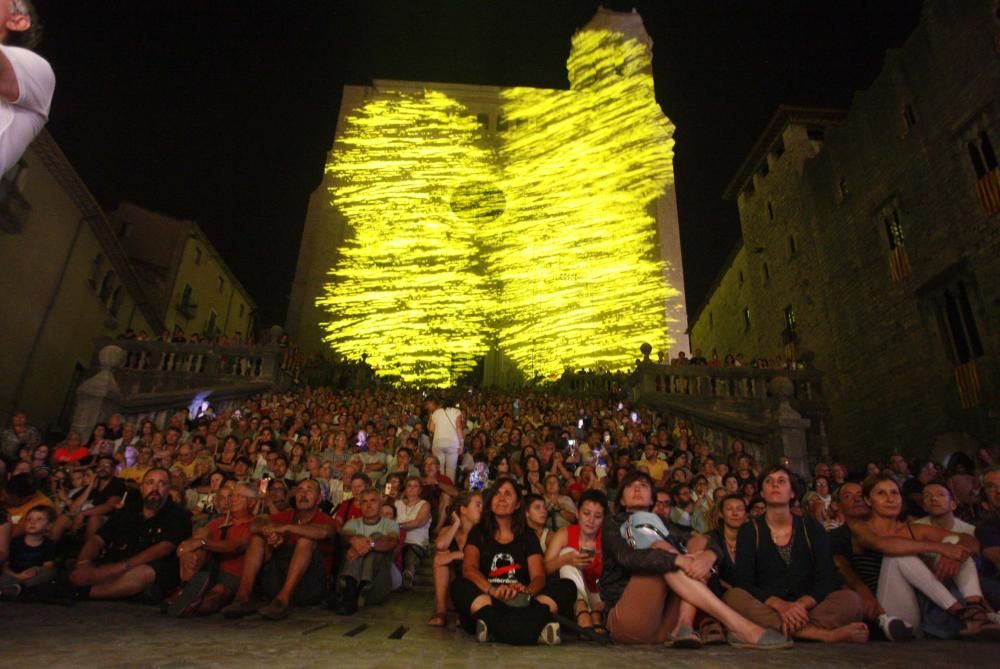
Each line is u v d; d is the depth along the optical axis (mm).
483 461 11781
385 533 6578
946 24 15672
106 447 10344
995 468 5516
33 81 1786
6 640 3047
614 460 11734
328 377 24844
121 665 2490
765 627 4086
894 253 17609
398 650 3502
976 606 4535
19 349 16641
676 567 4137
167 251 26828
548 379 28406
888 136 18000
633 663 3174
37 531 5773
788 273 23922
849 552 5164
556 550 5328
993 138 14188
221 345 18219
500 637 4207
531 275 31047
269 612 5223
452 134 34188
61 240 18109
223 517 6273
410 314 30234
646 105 33938
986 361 14242
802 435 12672
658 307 29828
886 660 3309
